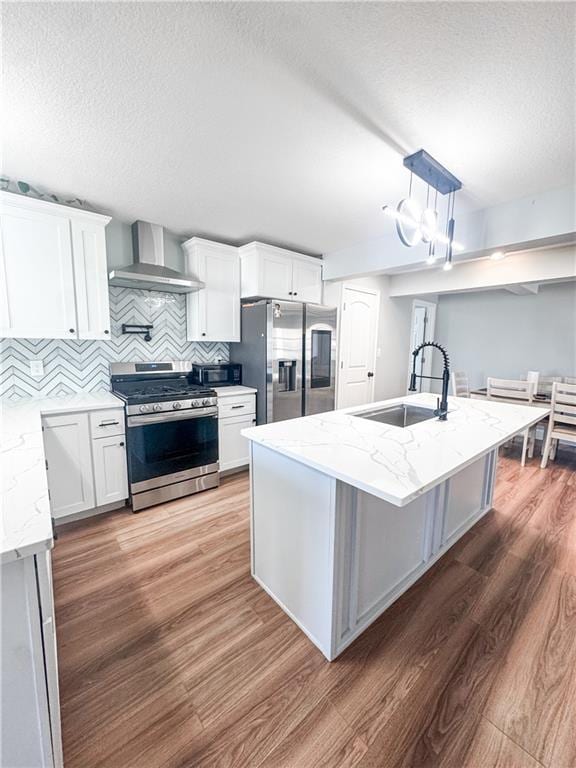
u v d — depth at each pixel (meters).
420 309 5.90
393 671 1.35
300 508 1.49
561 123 1.52
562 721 1.17
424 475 1.20
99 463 2.42
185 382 3.34
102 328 2.50
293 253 3.50
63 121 1.53
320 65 1.21
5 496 0.97
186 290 3.12
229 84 1.30
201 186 2.17
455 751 1.09
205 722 1.17
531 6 0.98
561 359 4.76
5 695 0.79
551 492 2.96
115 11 1.01
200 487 2.90
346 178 2.06
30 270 2.19
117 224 2.85
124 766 1.05
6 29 1.05
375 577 1.62
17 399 2.52
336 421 1.98
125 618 1.60
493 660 1.40
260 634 1.52
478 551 2.13
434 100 1.39
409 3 0.98
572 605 1.69
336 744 1.11
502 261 3.66
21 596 0.78
